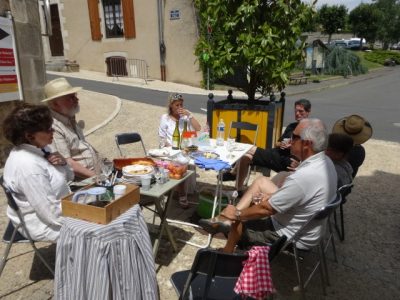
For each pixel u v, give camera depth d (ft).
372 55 121.60
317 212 7.79
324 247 10.20
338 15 96.37
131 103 34.27
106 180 9.01
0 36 15.72
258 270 6.40
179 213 13.80
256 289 6.40
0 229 12.07
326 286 9.68
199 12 16.66
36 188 7.77
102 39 55.57
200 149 13.14
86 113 28.94
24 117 8.02
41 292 9.12
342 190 9.14
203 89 50.49
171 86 50.44
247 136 17.66
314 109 38.37
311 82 64.85
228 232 9.73
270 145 17.40
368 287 9.70
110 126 26.66
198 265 6.10
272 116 17.02
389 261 10.90
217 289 7.47
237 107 17.53
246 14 14.64
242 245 9.09
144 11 51.13
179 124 15.20
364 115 35.40
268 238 8.73
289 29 15.38
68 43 58.54
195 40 50.37
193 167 14.42
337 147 10.46
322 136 8.29
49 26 17.39
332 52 79.36
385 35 164.35
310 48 73.97
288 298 9.19
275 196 8.28
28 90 18.22
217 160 11.62
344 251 11.40
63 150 10.50
